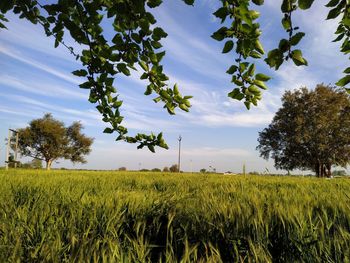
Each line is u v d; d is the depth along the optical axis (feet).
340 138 180.75
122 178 36.29
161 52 7.86
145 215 12.35
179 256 9.97
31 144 226.17
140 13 6.61
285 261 9.43
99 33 7.92
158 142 9.87
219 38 6.41
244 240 9.96
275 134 200.64
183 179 35.32
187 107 9.16
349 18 6.02
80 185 23.98
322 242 9.52
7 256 8.74
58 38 8.68
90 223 11.09
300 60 5.86
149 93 9.00
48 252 8.72
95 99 9.64
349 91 6.65
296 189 22.75
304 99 190.49
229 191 19.84
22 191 18.39
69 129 246.06
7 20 9.02
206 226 11.19
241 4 5.91
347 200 14.53
